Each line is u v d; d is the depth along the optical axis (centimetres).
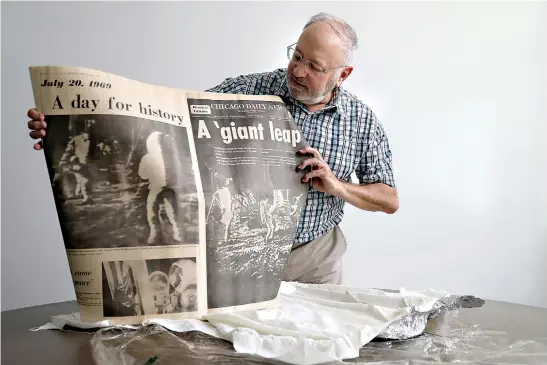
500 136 203
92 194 86
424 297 98
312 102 124
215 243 94
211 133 97
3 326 96
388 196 131
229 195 95
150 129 91
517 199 205
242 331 83
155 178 89
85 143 86
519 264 206
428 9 196
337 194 118
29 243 168
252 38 185
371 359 81
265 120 103
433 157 200
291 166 104
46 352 81
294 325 86
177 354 78
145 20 175
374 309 94
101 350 79
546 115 204
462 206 202
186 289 91
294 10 188
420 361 80
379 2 193
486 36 199
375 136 134
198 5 179
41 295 171
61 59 168
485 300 123
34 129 86
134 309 88
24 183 167
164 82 178
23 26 165
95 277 87
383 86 195
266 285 99
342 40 117
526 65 202
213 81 183
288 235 102
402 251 199
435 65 198
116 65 173
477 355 84
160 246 89
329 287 112
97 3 170
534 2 200
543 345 90
